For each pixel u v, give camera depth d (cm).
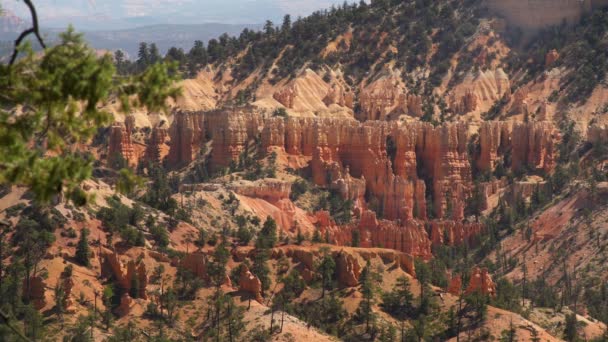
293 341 18112
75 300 18438
